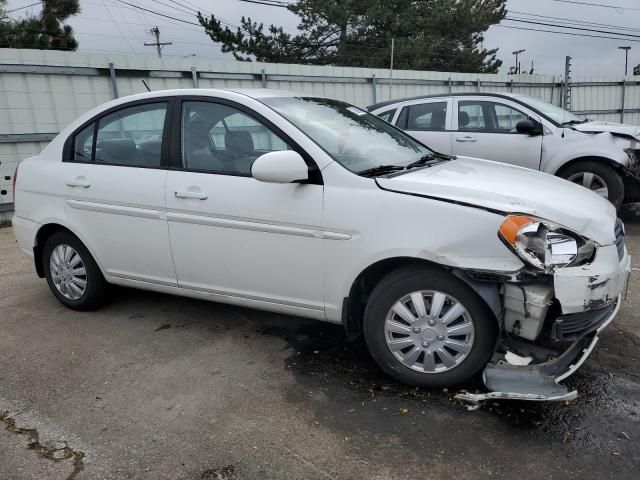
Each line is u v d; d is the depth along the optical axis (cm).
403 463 260
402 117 815
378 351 325
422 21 2923
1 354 388
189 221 372
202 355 377
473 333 302
